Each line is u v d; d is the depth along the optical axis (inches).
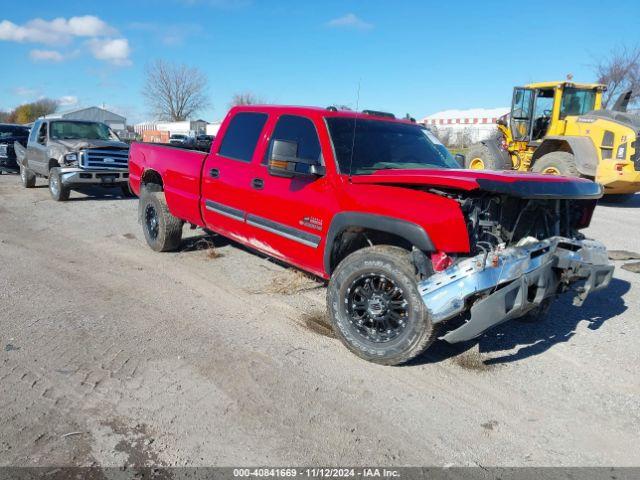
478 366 156.9
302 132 190.7
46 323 179.2
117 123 2962.6
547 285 142.7
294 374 148.3
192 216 247.4
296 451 115.2
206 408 130.2
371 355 153.4
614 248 312.3
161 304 201.9
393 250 148.7
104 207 438.0
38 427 120.5
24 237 318.3
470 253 138.9
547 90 535.2
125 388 138.1
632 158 443.8
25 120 3260.3
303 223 179.8
